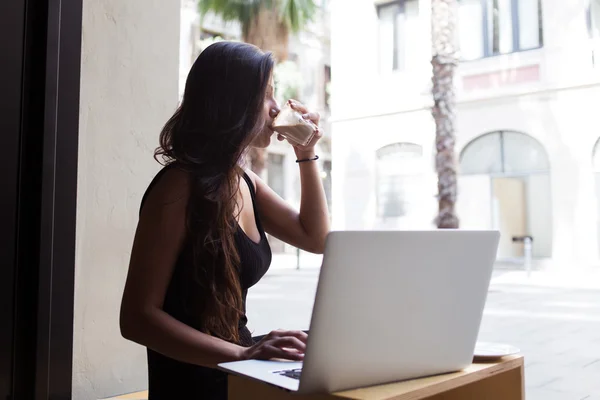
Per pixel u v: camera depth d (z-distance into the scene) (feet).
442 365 2.93
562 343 9.54
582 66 19.92
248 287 4.21
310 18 31.55
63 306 5.97
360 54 28.84
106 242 6.54
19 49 5.81
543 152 26.00
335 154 31.60
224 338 3.86
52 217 5.85
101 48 6.57
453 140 21.89
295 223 4.78
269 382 2.63
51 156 5.86
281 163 53.31
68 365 5.98
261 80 4.09
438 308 2.82
